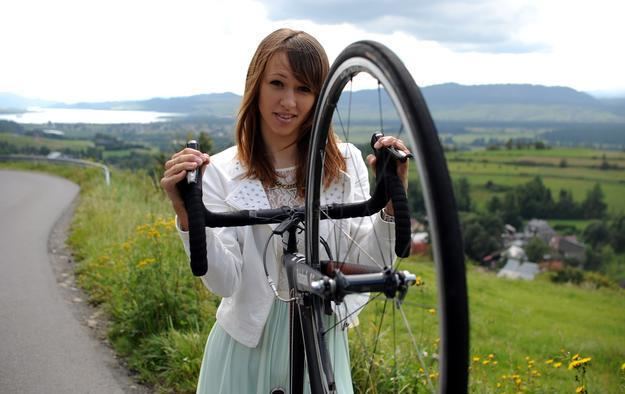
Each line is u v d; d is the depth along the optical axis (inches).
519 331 502.0
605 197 5019.7
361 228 86.8
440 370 43.1
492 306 703.1
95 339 196.4
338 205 75.8
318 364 74.7
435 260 42.6
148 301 188.2
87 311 227.3
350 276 56.2
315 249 75.9
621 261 3260.3
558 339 478.3
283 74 80.7
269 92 81.9
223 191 86.3
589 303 933.8
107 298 232.1
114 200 530.0
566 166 6589.6
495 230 2994.6
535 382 200.2
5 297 247.8
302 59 80.2
